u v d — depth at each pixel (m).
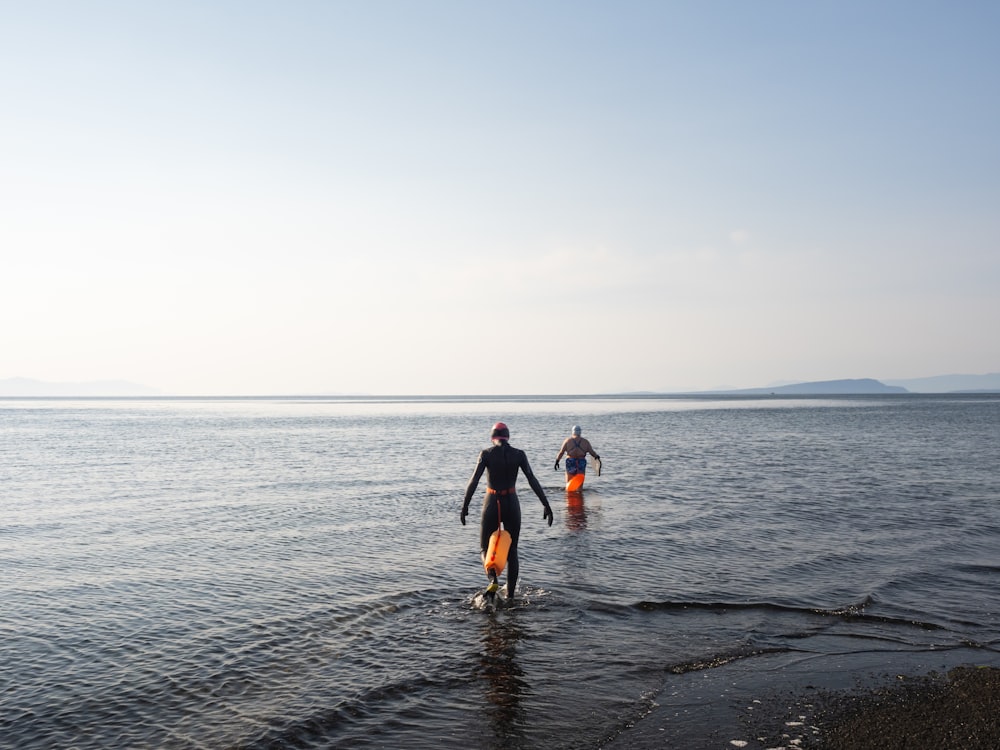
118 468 24.95
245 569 10.52
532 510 15.73
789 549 11.75
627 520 14.39
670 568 10.53
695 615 8.35
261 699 6.00
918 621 8.09
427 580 9.90
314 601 8.87
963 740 5.08
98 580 9.89
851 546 11.95
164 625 7.96
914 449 32.44
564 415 92.38
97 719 5.63
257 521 14.46
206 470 24.19
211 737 5.33
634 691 6.20
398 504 16.67
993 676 6.26
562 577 10.02
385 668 6.70
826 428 53.25
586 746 5.20
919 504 16.27
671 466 25.02
